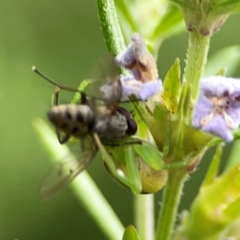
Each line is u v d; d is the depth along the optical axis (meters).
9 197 0.23
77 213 0.23
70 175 0.11
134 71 0.11
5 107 0.23
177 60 0.11
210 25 0.11
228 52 0.14
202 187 0.12
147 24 0.13
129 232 0.11
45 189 0.11
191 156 0.11
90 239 0.23
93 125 0.11
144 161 0.11
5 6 0.25
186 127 0.11
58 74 0.24
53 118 0.11
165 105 0.11
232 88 0.11
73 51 0.24
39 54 0.24
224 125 0.11
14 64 0.24
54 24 0.24
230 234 0.12
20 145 0.23
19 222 0.23
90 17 0.24
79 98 0.11
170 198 0.12
